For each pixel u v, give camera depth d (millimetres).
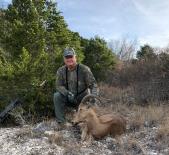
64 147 7559
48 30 14906
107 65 23406
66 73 9398
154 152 7355
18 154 7289
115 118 8320
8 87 10531
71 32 17281
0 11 15344
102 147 7664
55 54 12406
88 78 9305
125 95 14984
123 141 7816
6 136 8305
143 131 8633
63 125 9008
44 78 10977
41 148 7527
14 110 10047
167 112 10672
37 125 9320
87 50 23891
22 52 12000
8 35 13430
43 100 10719
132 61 24922
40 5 14516
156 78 15609
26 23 13227
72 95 9258
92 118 8133
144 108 11758
